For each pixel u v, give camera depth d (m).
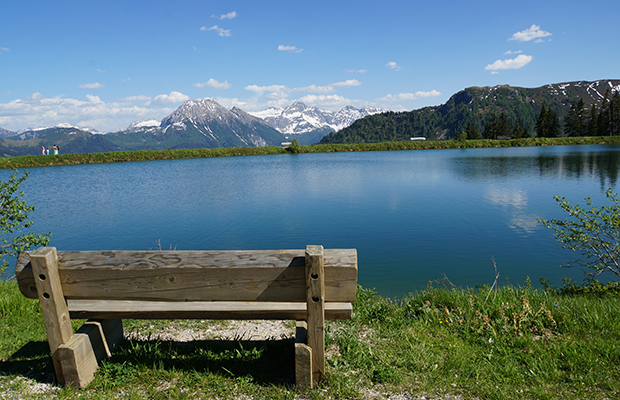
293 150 78.00
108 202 24.84
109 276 2.74
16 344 3.81
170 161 63.50
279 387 2.94
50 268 2.72
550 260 11.21
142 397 2.85
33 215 21.06
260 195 26.14
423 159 57.75
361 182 32.22
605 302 5.09
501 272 10.32
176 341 3.86
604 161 45.66
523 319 4.09
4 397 2.83
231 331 4.17
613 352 3.40
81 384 2.93
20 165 55.31
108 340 3.38
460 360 3.38
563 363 3.31
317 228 16.20
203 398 2.82
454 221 16.78
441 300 5.18
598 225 7.11
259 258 2.68
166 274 2.70
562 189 25.39
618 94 105.00
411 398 2.84
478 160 52.66
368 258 11.78
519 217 17.30
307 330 2.80
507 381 3.07
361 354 3.46
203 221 18.27
